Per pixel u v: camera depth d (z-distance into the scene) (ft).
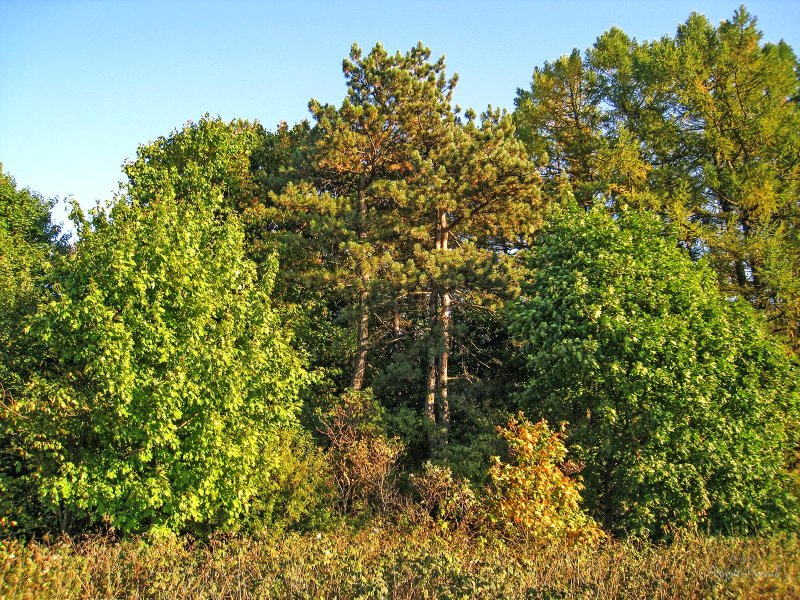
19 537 41.60
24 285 50.26
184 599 25.66
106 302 41.88
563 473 45.83
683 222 69.46
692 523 37.99
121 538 40.91
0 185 85.76
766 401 46.73
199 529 45.73
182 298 43.57
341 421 56.08
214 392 43.52
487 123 64.54
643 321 43.27
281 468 48.19
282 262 67.82
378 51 66.13
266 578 27.32
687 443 43.47
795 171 71.36
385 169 68.64
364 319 65.16
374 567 28.02
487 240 72.64
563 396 45.85
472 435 57.11
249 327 47.60
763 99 73.10
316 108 66.90
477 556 31.83
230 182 75.66
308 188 66.64
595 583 26.84
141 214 45.47
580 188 77.36
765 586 26.22
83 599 26.30
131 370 40.37
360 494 51.24
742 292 67.21
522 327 47.83
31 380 40.93
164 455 41.81
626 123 84.69
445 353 60.95
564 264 47.57
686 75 76.79
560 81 85.71
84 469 39.99
